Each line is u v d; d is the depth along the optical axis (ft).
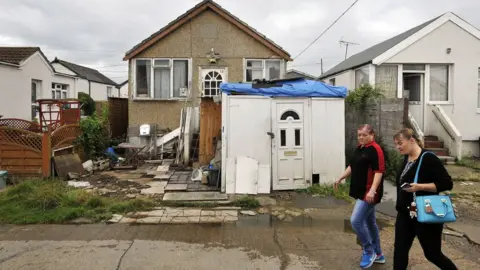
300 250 15.78
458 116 42.78
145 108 45.39
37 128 34.73
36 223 19.19
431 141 39.81
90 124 36.81
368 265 14.01
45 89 60.13
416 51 42.01
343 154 27.43
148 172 32.40
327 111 27.17
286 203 23.45
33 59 55.52
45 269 13.62
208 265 14.08
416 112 43.37
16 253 15.15
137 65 45.44
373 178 13.76
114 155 38.47
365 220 14.12
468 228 18.93
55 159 28.66
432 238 11.55
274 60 46.09
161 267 13.85
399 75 42.55
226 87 25.79
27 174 27.89
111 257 14.76
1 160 27.89
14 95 50.88
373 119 34.63
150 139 41.86
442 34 42.11
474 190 26.96
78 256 14.85
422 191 11.57
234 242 16.65
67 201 21.68
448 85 43.09
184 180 28.89
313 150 26.89
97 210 20.95
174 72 45.60
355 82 48.73
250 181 25.41
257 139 26.12
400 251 12.05
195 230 18.28
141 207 22.06
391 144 31.22
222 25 45.39
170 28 44.83
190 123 37.27
